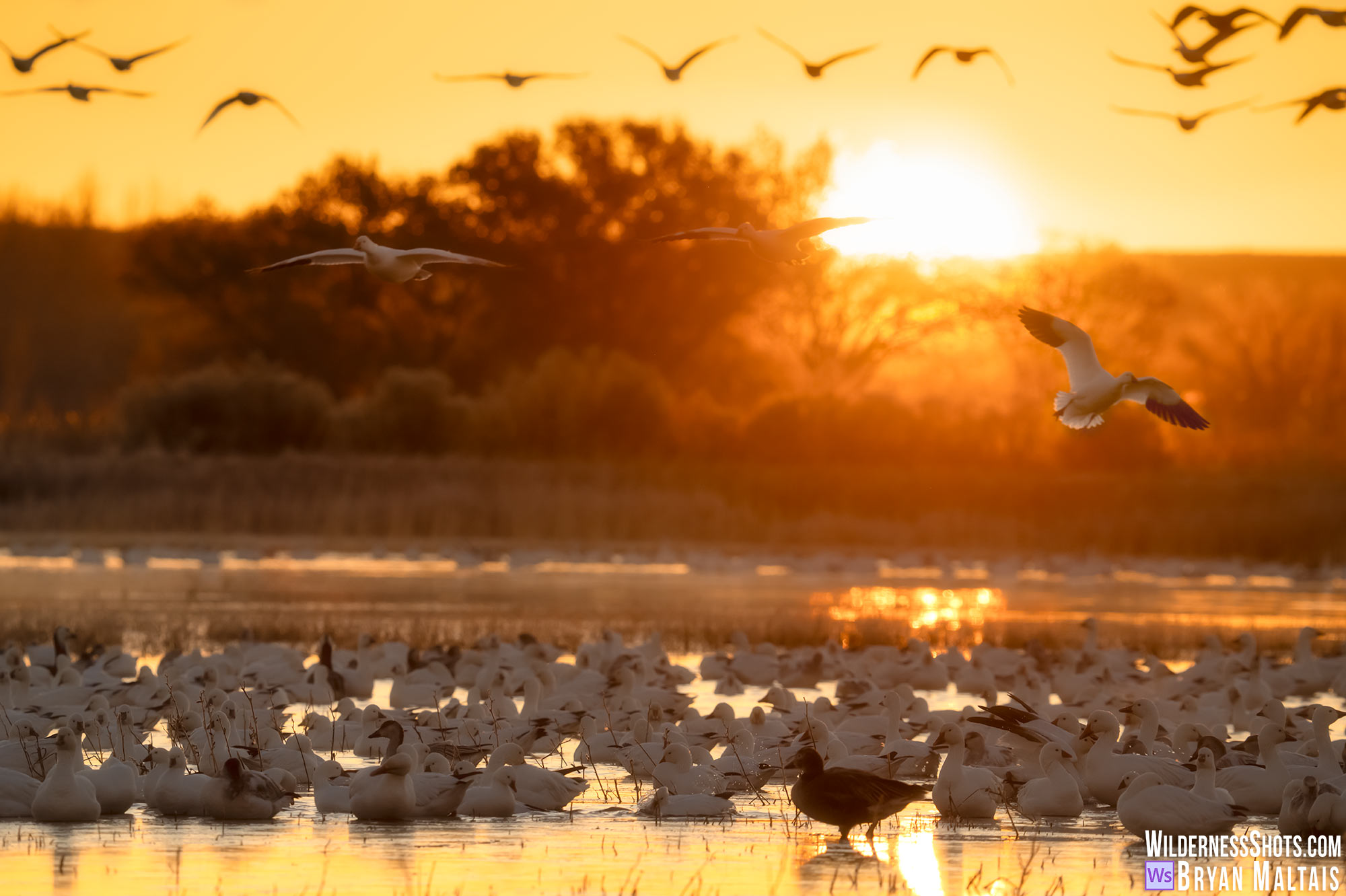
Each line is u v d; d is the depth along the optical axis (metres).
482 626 40.09
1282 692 29.64
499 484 71.06
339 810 18.23
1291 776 18.75
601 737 21.84
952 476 74.81
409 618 41.50
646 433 81.62
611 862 16.03
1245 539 67.31
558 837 17.17
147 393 81.56
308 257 15.80
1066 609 47.84
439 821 17.94
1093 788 18.94
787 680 30.28
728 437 81.31
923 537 68.88
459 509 68.31
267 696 24.53
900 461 79.81
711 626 41.44
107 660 28.11
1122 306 91.31
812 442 80.00
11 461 68.69
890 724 22.69
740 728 21.47
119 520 66.12
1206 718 25.12
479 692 26.73
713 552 65.31
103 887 14.74
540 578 55.47
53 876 15.11
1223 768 19.69
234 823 17.59
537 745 22.06
